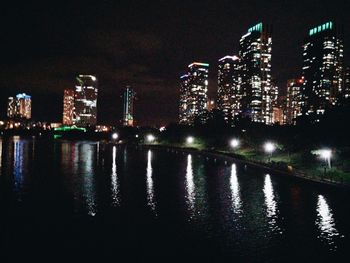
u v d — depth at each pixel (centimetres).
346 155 7162
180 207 4638
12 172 7981
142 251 3094
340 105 7525
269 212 4400
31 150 15350
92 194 5469
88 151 15138
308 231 3656
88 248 3159
